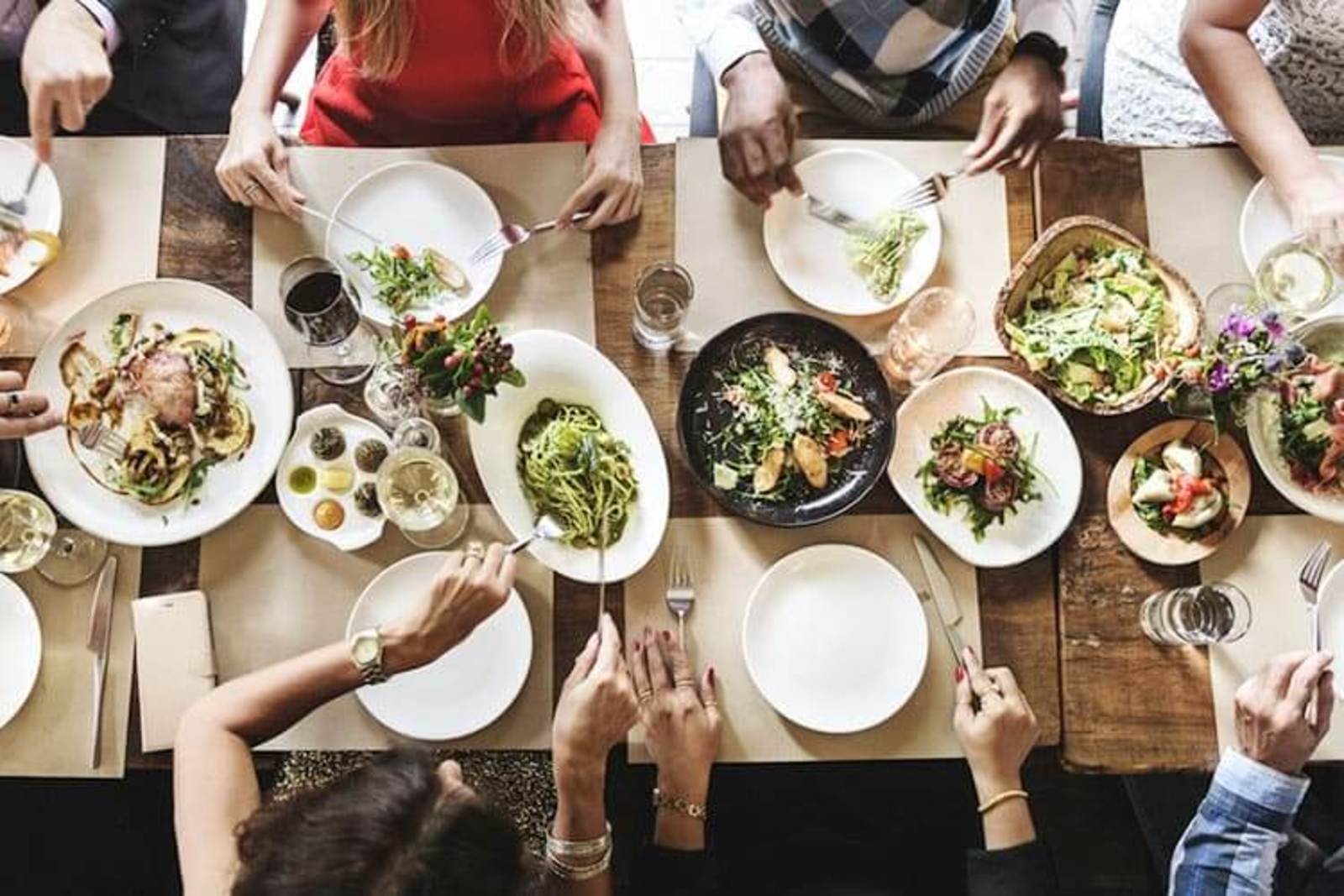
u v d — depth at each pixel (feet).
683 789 4.35
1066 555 4.44
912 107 5.70
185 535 4.29
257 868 2.76
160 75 5.87
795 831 5.34
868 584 4.40
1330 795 5.60
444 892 2.66
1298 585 4.45
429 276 4.57
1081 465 4.47
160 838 5.31
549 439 4.34
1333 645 4.40
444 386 3.89
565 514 4.36
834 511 4.37
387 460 4.28
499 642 4.32
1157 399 4.50
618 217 4.66
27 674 4.23
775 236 4.69
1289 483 4.47
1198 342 4.39
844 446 4.45
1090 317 4.50
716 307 4.65
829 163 4.83
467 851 2.73
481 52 4.95
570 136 5.49
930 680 4.41
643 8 8.23
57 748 4.23
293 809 2.89
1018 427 4.49
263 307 4.59
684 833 4.40
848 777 5.49
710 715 4.30
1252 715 4.16
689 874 4.39
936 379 4.52
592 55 5.03
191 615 4.28
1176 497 4.38
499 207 4.72
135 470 4.34
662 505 4.37
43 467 4.32
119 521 4.31
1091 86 6.36
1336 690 4.37
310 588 4.37
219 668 4.31
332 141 5.51
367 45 4.72
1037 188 4.77
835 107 5.92
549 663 4.35
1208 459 4.48
